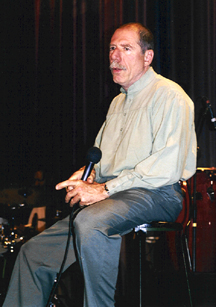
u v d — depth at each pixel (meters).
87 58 3.81
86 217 1.53
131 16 3.80
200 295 2.40
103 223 1.51
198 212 2.93
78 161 3.75
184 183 2.42
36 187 3.58
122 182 1.66
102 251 1.48
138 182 1.66
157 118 1.76
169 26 3.74
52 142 3.78
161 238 3.11
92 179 1.95
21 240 2.62
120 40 1.89
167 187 1.74
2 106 3.81
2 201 3.57
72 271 2.76
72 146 3.78
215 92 3.69
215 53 3.70
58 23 3.84
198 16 3.73
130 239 3.01
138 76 1.91
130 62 1.87
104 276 1.47
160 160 1.66
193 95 3.69
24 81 3.82
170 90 1.79
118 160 1.84
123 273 2.99
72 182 1.65
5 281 2.56
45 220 3.36
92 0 3.83
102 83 3.78
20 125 3.81
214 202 2.94
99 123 3.75
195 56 3.72
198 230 2.93
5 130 3.80
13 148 3.79
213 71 3.70
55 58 3.82
